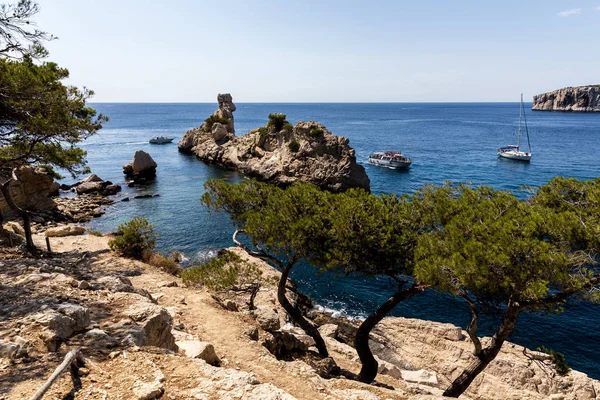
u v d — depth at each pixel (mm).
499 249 10188
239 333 13125
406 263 12867
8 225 29328
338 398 8453
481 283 10086
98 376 6797
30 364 6867
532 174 71062
